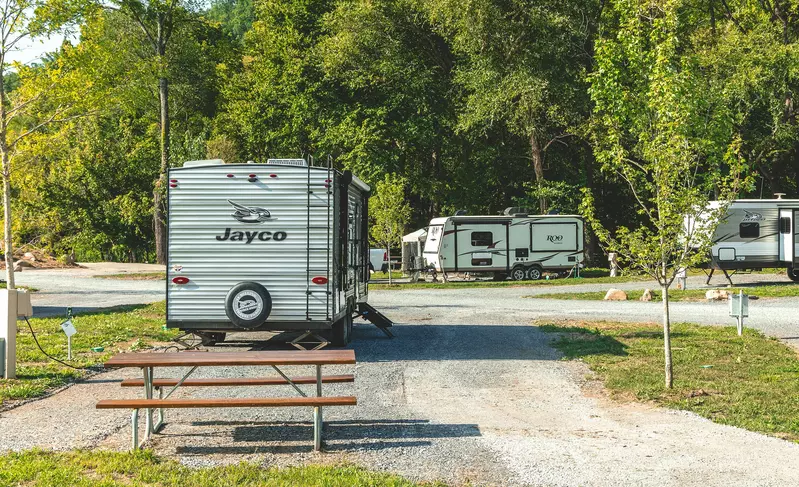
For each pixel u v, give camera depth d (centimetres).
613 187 4597
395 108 4203
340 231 1351
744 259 2830
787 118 3722
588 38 3434
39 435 772
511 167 4662
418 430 812
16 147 1800
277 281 1260
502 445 751
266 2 4759
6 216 1623
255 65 5016
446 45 4200
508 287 3023
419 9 3925
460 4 3381
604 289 2817
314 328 1261
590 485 631
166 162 4481
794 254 2808
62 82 1727
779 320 1770
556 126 3781
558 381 1095
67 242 4028
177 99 5403
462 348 1402
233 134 5159
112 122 5444
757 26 3684
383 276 3784
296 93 4309
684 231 1002
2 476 613
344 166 4144
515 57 3431
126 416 858
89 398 955
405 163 4388
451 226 3353
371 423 842
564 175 4512
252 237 1259
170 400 711
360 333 1630
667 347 1021
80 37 1764
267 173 1258
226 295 1256
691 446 745
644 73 1330
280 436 780
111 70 1803
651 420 857
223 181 1258
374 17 4062
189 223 1259
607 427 827
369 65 4188
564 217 3444
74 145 5000
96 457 680
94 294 2650
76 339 1402
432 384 1076
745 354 1277
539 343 1452
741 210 2819
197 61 5247
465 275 3562
